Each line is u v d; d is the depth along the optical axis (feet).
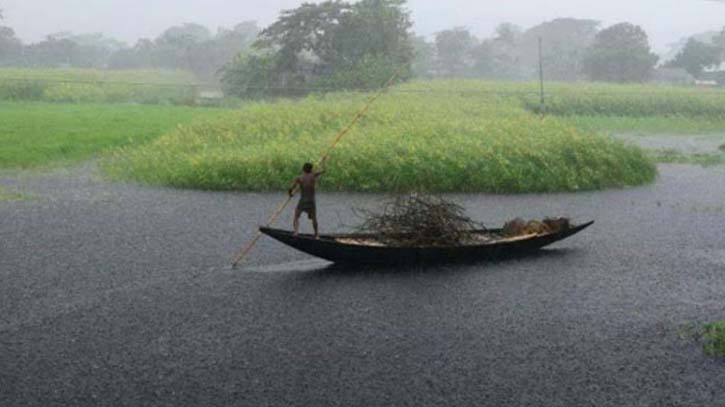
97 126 112.68
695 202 68.03
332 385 27.32
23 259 44.04
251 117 101.86
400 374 28.40
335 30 185.47
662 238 52.80
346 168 72.23
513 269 43.45
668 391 27.35
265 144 84.12
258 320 34.19
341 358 29.86
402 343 31.58
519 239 45.68
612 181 77.46
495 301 37.42
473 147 77.97
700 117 162.81
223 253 46.60
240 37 330.75
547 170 75.20
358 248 41.55
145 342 31.32
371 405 25.76
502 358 30.14
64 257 44.78
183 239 50.19
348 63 182.60
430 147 77.61
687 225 57.52
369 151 75.25
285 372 28.43
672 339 32.71
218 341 31.53
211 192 69.00
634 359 30.32
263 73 183.11
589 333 33.27
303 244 40.60
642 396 26.89
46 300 36.70
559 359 30.17
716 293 39.73
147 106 159.53
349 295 38.01
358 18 184.75
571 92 167.53
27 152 87.30
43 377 27.73
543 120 104.42
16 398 25.98
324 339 31.91
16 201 61.98
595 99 162.61
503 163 74.08
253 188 70.95
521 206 65.10
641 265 45.09
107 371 28.35
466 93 158.61
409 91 153.48
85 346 30.83
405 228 44.70
